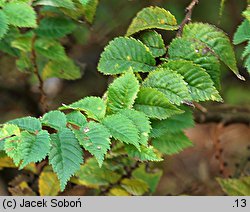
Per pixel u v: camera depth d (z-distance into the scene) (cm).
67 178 67
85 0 77
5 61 113
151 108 74
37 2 81
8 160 93
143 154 73
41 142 68
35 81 111
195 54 77
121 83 73
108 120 71
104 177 98
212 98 75
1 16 75
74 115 72
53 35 95
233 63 77
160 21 79
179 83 74
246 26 76
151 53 77
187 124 89
